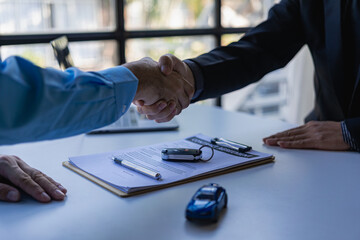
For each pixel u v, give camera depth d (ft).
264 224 2.16
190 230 2.10
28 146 3.57
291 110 9.41
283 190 2.61
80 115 2.44
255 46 4.26
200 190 2.29
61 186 2.60
